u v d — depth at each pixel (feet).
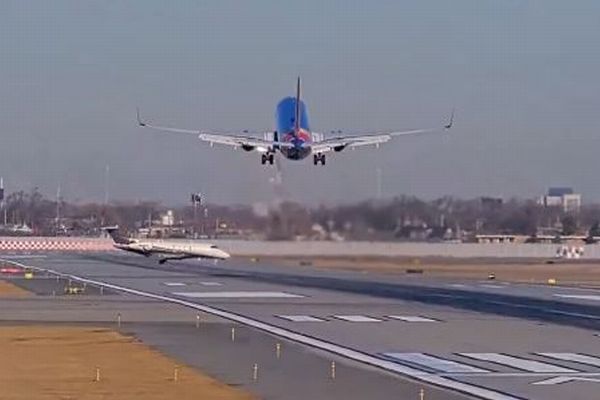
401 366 545.03
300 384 475.31
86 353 578.66
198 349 608.19
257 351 602.44
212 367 529.86
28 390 445.78
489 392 459.32
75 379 478.59
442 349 624.59
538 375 514.68
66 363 534.37
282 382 481.05
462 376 509.35
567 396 451.12
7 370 507.30
